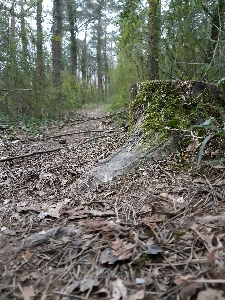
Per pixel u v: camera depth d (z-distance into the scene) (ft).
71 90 35.99
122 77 27.58
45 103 25.52
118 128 15.42
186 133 8.82
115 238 5.13
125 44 20.20
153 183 7.52
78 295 3.91
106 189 7.63
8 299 3.95
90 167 9.52
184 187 7.01
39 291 4.03
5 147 14.67
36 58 27.50
